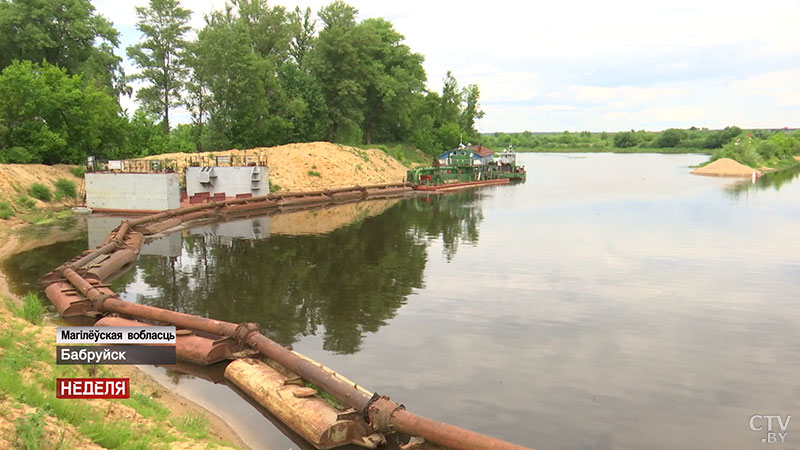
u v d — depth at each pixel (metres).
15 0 71.06
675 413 13.33
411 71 113.19
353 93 92.75
